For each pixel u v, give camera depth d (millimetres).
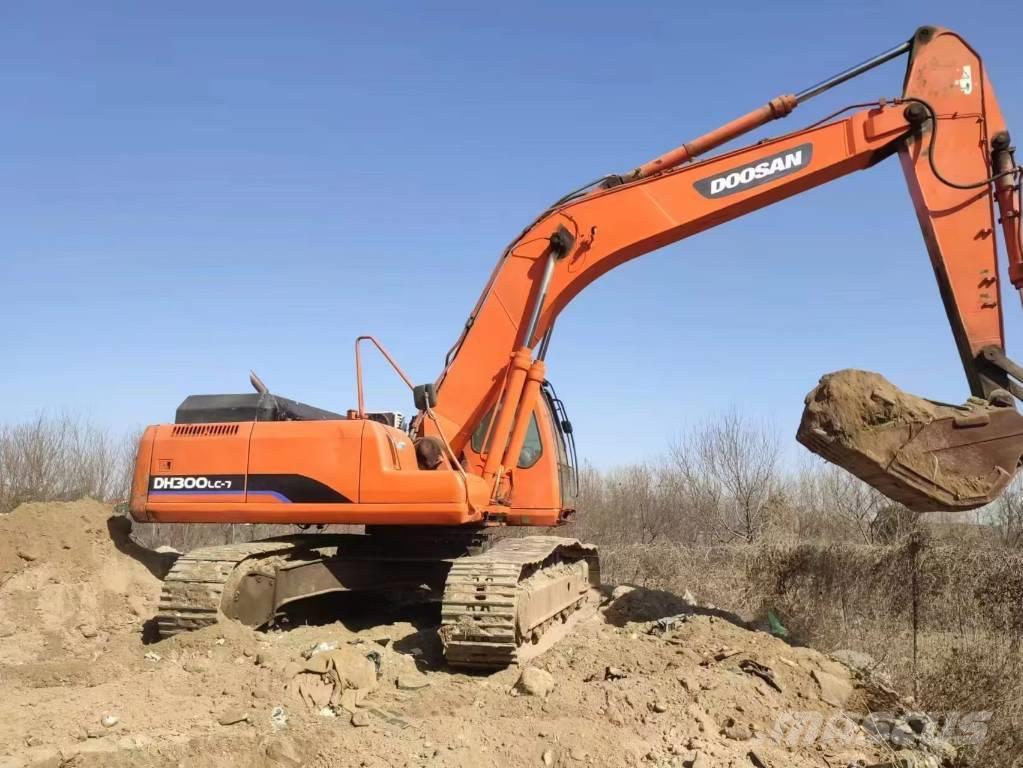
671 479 25469
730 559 15414
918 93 8086
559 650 7422
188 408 8906
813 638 9219
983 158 7855
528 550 7906
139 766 4523
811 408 7066
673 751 5176
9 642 7785
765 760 5172
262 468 8109
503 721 5430
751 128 8703
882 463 6758
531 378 8586
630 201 8711
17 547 8789
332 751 4875
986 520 15914
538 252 8805
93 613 8523
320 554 9055
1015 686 6820
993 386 7270
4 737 4922
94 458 23734
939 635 10047
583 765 4906
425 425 8742
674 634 7969
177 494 8320
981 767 5598
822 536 18578
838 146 8328
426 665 7004
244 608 7766
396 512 7680
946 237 7723
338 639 7789
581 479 26609
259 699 5762
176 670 6461
